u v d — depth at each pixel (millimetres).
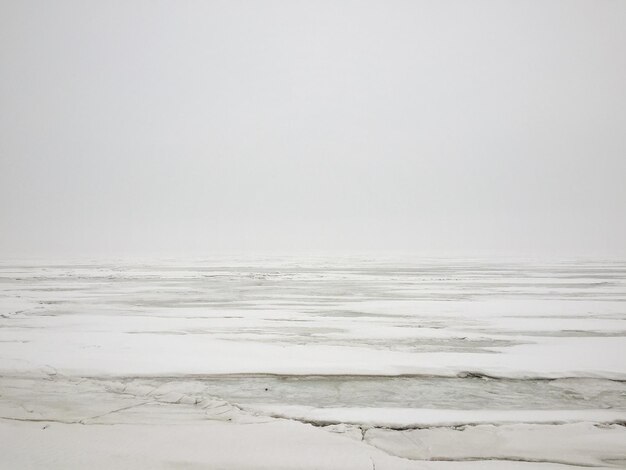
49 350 10258
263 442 5875
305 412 6844
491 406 7109
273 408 7020
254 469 5223
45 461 5355
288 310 16172
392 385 8109
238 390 7875
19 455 5500
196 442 5871
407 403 7254
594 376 8438
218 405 7145
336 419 6625
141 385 8102
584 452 5625
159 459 5418
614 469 5250
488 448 5742
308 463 5344
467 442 5902
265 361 9375
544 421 6516
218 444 5820
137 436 6051
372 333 12117
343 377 8523
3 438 5984
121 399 7434
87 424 6457
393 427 6363
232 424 6453
